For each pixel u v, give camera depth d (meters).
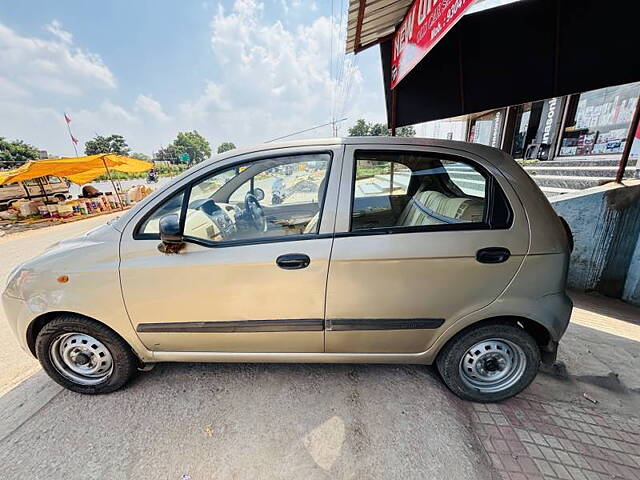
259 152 1.73
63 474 1.46
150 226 1.72
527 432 1.63
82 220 11.96
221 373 2.11
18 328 1.84
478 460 1.48
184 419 1.75
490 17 3.42
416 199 1.96
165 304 1.72
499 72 3.54
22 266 1.82
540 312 1.64
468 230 1.58
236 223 1.90
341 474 1.43
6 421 1.78
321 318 1.70
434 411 1.78
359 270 1.60
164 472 1.46
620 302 3.29
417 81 4.00
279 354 1.84
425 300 1.64
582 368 2.13
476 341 1.75
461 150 1.70
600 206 3.35
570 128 7.08
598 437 1.59
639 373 2.08
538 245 1.59
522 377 1.78
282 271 1.61
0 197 12.90
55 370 1.92
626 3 2.83
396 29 3.83
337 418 1.74
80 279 1.69
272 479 1.42
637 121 3.31
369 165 1.70
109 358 1.89
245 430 1.67
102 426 1.72
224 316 1.72
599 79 3.08
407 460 1.49
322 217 1.62
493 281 1.61
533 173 6.28
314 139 1.73
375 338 1.75
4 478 1.45
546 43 3.26
